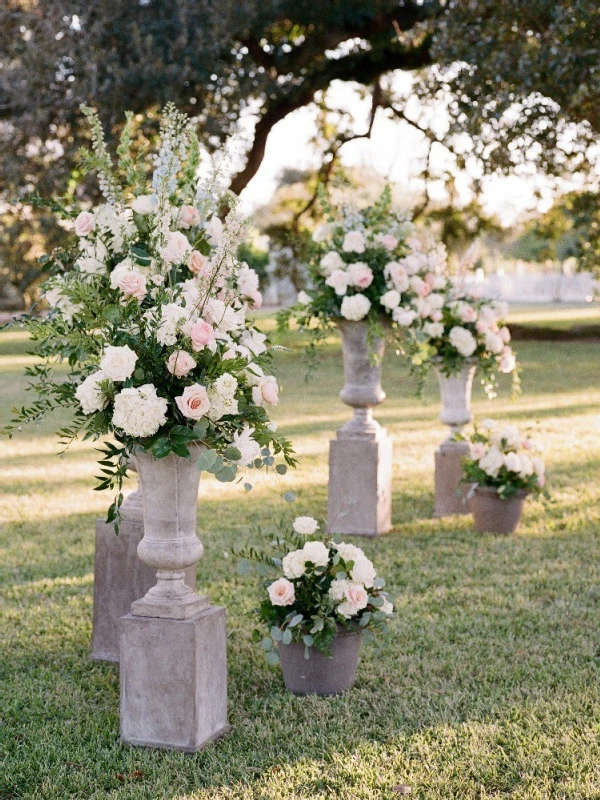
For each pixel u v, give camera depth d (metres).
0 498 8.36
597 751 3.39
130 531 4.39
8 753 3.47
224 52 16.84
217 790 3.15
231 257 3.62
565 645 4.54
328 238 7.06
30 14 15.76
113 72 14.99
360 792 3.09
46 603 5.34
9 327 3.49
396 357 22.17
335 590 3.86
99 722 3.75
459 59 14.02
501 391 16.11
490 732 3.55
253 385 3.47
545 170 15.74
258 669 4.30
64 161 15.89
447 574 5.79
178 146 3.99
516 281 56.00
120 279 3.42
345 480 6.90
